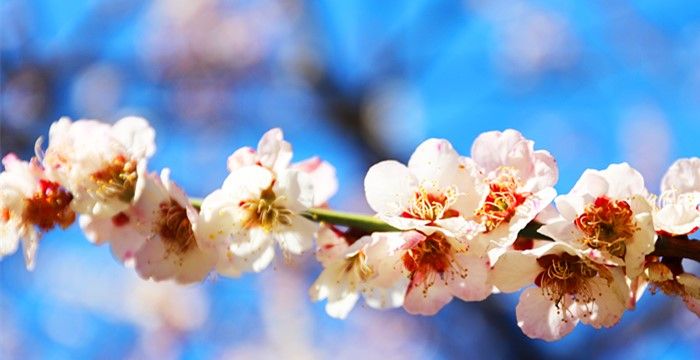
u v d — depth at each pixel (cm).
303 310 128
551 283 52
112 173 54
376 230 52
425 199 52
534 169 52
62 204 54
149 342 127
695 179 53
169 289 128
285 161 53
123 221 54
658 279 51
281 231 53
